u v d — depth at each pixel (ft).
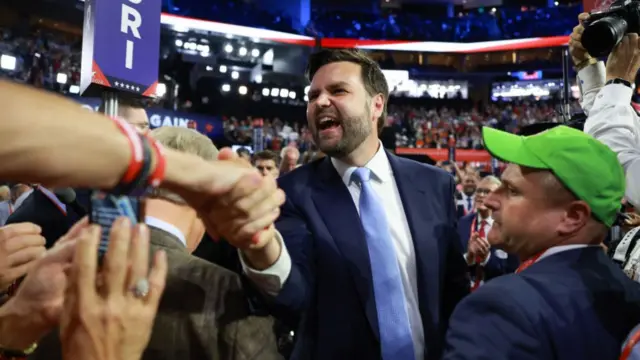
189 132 3.37
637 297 3.45
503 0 76.43
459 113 72.69
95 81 4.73
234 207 2.05
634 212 6.53
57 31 50.24
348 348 4.43
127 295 1.81
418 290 4.75
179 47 60.70
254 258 3.04
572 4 73.26
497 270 10.78
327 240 4.59
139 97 5.33
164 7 57.67
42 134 1.34
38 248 2.88
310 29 67.41
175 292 2.95
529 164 3.59
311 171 5.12
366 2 74.95
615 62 4.88
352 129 4.85
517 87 73.67
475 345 3.06
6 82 1.36
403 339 4.47
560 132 3.70
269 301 3.31
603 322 3.19
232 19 60.34
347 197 4.82
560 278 3.34
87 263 1.76
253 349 2.98
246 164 2.30
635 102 5.75
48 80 42.80
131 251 1.83
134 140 1.57
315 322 4.52
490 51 70.49
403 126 67.10
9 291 3.41
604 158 3.55
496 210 3.87
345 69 4.93
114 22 4.90
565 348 3.05
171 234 3.17
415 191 5.13
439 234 4.97
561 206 3.57
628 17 4.84
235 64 64.03
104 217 2.04
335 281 4.52
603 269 3.48
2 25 45.75
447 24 72.13
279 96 64.54
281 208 4.79
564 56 9.04
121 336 1.77
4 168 1.32
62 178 1.42
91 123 1.46
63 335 1.79
